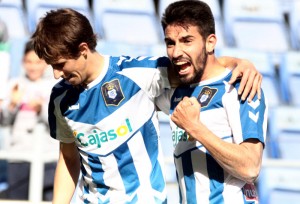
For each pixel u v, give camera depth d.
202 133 11.16
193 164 11.98
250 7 33.28
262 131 11.59
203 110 11.89
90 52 11.90
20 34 29.48
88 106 12.16
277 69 30.19
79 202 12.84
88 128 12.20
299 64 30.23
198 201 11.94
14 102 21.69
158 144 12.42
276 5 33.62
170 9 11.64
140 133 12.16
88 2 31.80
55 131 12.92
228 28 32.72
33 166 19.50
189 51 11.48
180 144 12.17
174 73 12.12
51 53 11.48
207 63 11.95
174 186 21.58
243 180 11.59
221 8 33.22
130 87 12.12
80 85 12.23
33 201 19.14
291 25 33.72
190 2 11.68
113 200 12.19
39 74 21.95
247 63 12.12
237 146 11.28
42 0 30.61
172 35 11.53
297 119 27.48
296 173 24.98
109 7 31.70
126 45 27.53
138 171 12.16
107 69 12.17
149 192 12.12
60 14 11.59
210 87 11.97
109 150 12.12
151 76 12.23
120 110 12.09
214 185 11.85
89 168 12.44
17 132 21.36
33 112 21.59
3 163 20.86
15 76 25.02
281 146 27.03
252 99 11.70
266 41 32.66
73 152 13.30
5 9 29.94
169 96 12.45
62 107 12.38
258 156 11.41
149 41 31.44
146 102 12.25
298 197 24.81
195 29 11.48
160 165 12.36
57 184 13.32
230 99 11.76
